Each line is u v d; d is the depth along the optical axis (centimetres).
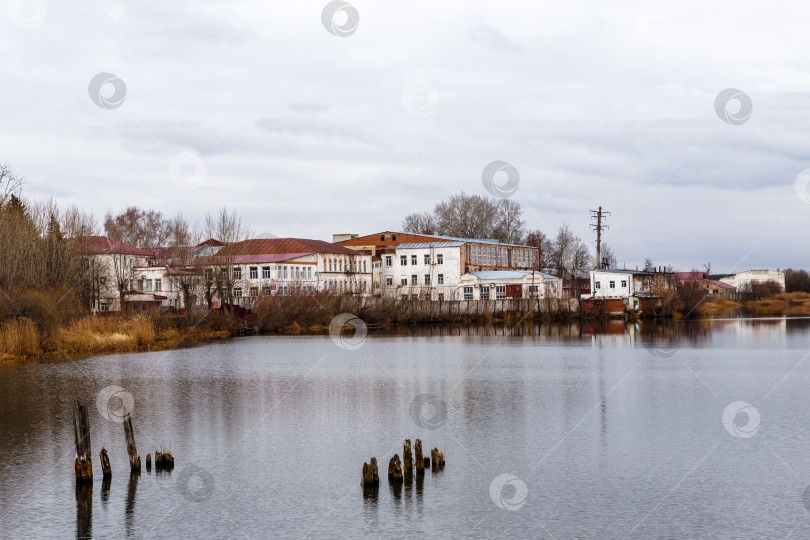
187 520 2591
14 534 2480
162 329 9744
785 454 3381
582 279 19475
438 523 2575
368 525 2555
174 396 4956
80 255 9044
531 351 8188
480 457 3341
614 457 3341
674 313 15412
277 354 7925
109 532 2503
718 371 6328
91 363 6844
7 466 3200
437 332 11538
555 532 2497
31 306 7569
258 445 3553
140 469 3169
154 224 15300
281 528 2533
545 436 3734
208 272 10725
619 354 7825
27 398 4862
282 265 13700
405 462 3062
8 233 7862
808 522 2581
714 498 2812
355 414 4294
